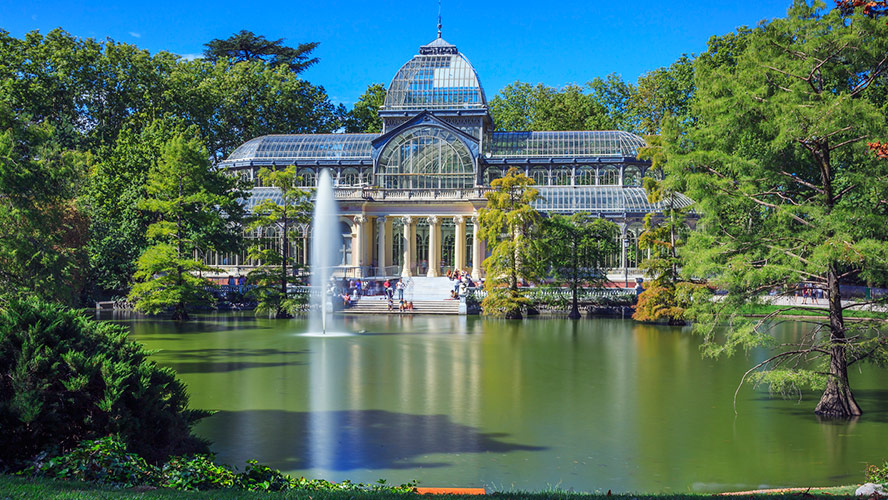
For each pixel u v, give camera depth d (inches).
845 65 1295.5
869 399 1444.4
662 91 4594.0
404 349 2090.3
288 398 1391.5
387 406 1328.7
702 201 1363.2
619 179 4057.6
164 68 4746.6
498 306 3102.9
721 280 1342.3
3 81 4030.5
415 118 3998.5
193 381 1560.0
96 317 3038.9
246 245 3922.2
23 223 1715.1
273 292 3164.4
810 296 3073.3
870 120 1176.8
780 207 1280.8
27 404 695.1
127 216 3385.8
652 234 2837.1
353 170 4222.4
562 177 4109.3
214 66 5132.9
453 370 1728.6
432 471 940.6
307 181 4249.5
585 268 3503.9
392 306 3346.5
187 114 4670.3
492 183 3142.2
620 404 1368.1
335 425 1181.7
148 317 3056.1
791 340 2341.3
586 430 1171.3
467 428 1172.5
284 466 952.9
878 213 1272.1
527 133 4254.4
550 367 1780.3
